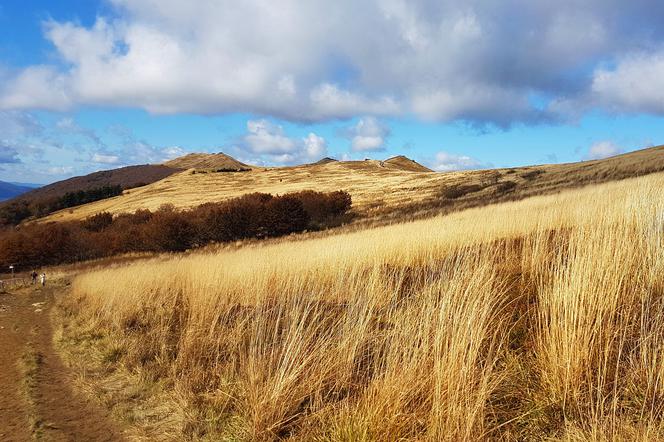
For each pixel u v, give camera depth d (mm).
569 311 3760
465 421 3207
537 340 4043
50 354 8664
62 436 4855
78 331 10250
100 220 66312
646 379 3203
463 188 54375
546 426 3201
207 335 6961
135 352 7215
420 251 9039
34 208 109688
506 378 3734
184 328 7883
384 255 9234
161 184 116562
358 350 4785
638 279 4250
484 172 68938
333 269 8398
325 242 13602
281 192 81312
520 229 9164
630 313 3928
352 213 52500
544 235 7160
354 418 3656
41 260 49156
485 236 8906
